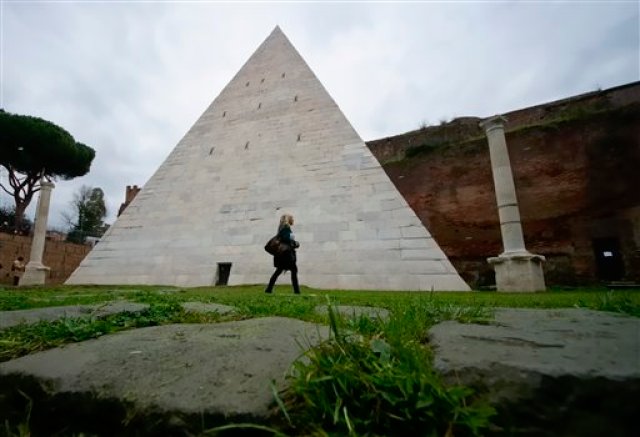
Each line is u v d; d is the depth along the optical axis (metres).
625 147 12.81
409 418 0.82
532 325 1.66
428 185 16.28
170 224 12.42
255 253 11.04
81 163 25.92
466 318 1.88
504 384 0.94
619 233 12.34
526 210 13.96
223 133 14.12
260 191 12.08
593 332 1.45
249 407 0.94
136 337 1.67
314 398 0.91
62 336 1.70
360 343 1.16
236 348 1.41
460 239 14.91
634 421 0.84
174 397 1.02
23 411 1.16
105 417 1.04
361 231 10.20
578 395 0.88
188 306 3.19
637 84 13.42
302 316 2.34
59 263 20.91
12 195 23.98
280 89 14.38
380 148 18.72
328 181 11.40
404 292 7.13
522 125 15.45
